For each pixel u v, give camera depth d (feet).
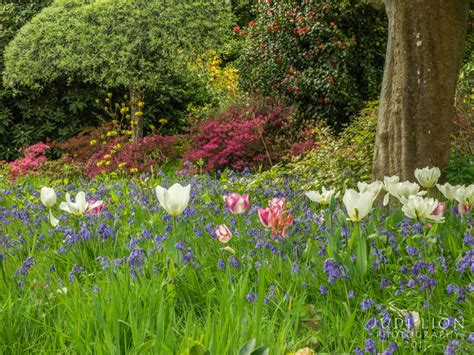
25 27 42.98
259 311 8.02
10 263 12.98
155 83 43.57
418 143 18.86
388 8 19.47
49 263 13.03
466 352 7.78
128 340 8.88
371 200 10.39
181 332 9.08
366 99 40.42
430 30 18.57
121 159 37.32
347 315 9.34
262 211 11.28
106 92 49.21
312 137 34.99
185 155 36.96
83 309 9.20
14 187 23.13
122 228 15.29
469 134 27.86
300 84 39.73
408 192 12.60
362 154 24.31
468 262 9.34
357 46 39.63
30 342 9.42
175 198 11.26
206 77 51.47
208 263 12.09
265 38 42.50
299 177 24.12
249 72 44.29
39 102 49.01
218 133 35.45
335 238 11.18
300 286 10.34
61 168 37.04
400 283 9.77
